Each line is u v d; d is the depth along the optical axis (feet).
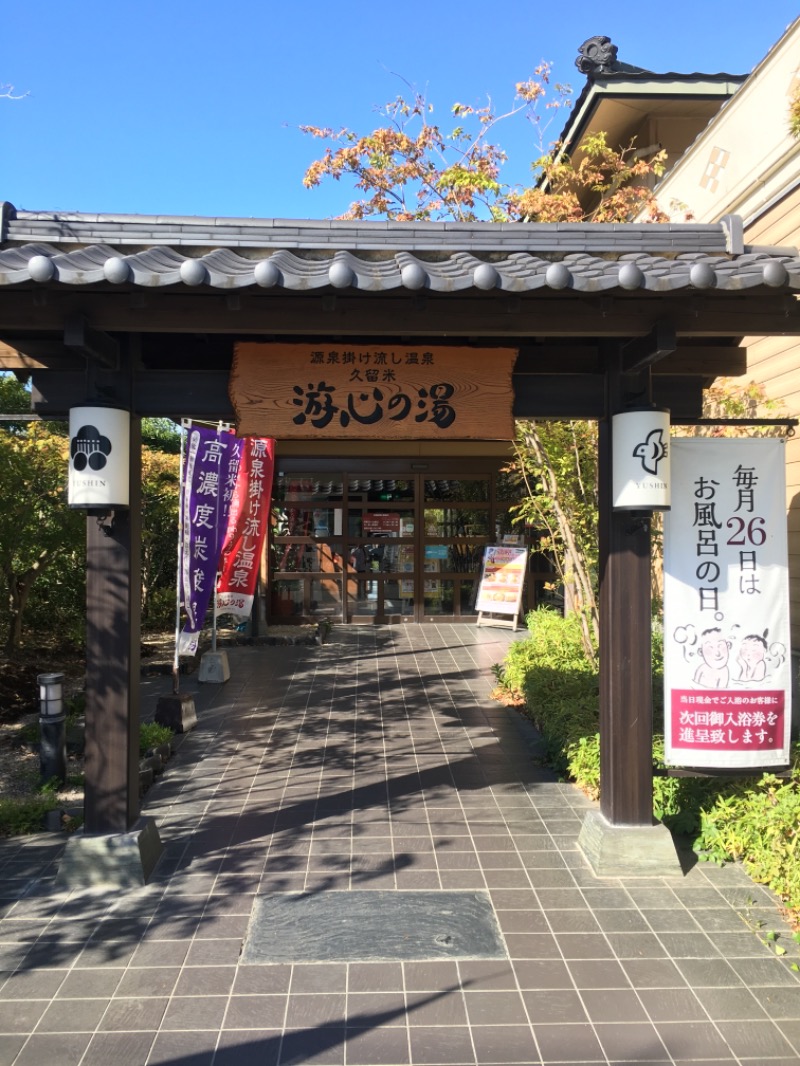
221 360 15.47
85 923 12.50
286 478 42.98
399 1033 9.90
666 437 13.52
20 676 31.30
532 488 36.14
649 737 14.34
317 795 18.34
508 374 13.87
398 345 13.73
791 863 13.17
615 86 33.86
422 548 43.24
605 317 12.44
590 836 14.75
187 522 24.32
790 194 22.84
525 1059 9.45
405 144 33.96
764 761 14.62
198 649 35.50
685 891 13.52
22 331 13.82
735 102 25.54
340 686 29.25
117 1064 9.36
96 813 13.94
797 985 10.91
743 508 14.49
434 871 14.33
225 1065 9.34
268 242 12.80
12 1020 10.16
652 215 29.60
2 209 12.53
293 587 43.19
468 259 11.79
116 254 11.80
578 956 11.57
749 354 25.63
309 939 12.03
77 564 37.68
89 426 13.08
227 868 14.46
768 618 14.55
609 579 14.40
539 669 26.53
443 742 22.56
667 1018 10.19
